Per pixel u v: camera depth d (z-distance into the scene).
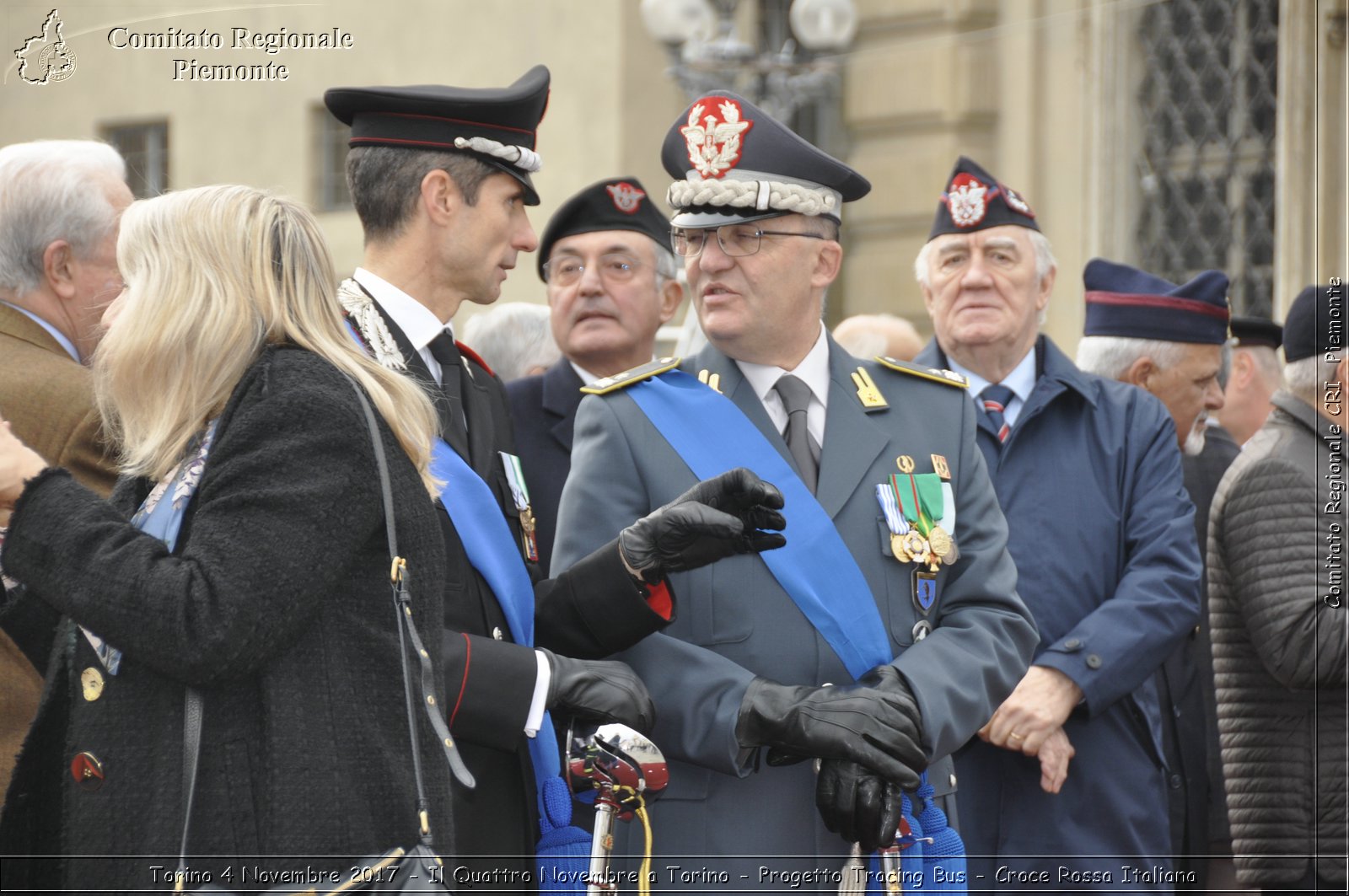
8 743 11.12
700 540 10.83
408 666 8.64
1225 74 35.47
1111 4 36.75
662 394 12.11
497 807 11.12
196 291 8.63
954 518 12.13
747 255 11.99
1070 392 15.84
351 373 8.77
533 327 19.73
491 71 37.91
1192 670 16.75
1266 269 34.94
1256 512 14.13
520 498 12.07
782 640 11.48
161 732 8.30
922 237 39.16
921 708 11.09
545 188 38.91
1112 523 15.30
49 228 12.03
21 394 11.44
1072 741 14.92
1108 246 36.91
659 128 38.53
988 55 38.34
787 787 11.48
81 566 8.24
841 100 40.22
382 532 8.71
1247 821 14.36
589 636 11.14
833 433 12.12
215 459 8.39
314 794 8.22
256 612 8.10
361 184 11.65
